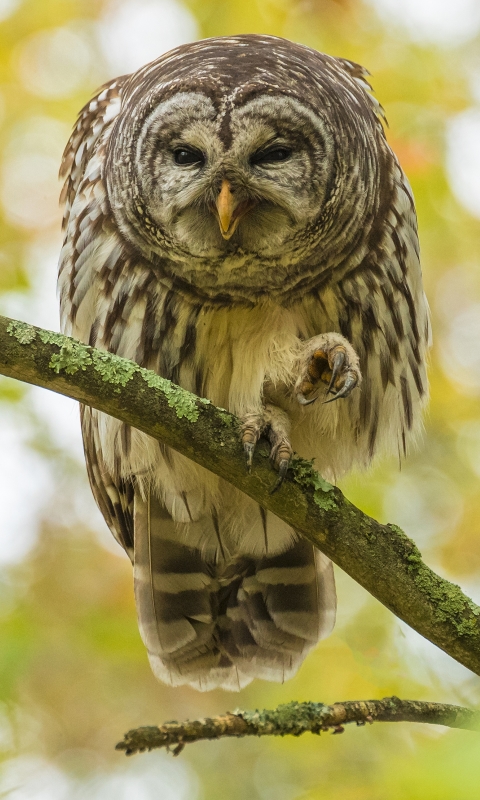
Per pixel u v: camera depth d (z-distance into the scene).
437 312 15.13
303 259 9.89
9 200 14.75
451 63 14.26
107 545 15.16
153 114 9.71
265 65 9.80
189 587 11.09
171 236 9.82
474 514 14.58
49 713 14.16
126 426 10.50
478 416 14.95
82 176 10.86
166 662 11.05
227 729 7.86
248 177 9.47
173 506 10.89
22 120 15.16
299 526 8.05
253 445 8.01
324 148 9.74
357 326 10.21
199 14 14.72
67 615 14.35
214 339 10.11
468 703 10.66
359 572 7.91
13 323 7.71
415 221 10.73
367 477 11.94
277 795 13.83
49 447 14.80
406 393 10.89
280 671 10.97
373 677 11.00
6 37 15.18
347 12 14.30
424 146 13.66
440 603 7.79
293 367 9.66
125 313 10.19
